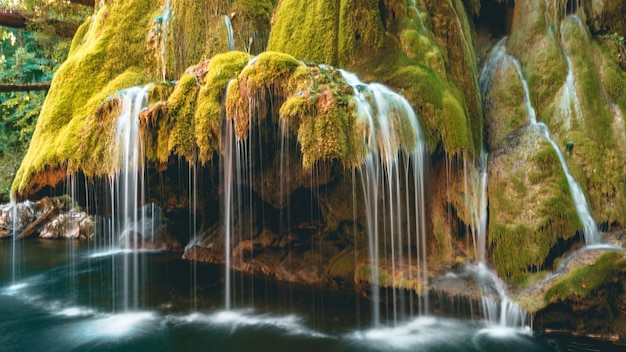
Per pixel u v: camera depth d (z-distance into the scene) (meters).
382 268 5.70
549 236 5.32
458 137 5.64
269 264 7.45
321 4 6.35
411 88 5.62
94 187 6.02
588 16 6.76
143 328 5.59
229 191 5.64
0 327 5.80
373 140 4.82
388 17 6.16
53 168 5.83
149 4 7.59
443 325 5.14
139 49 7.23
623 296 4.75
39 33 11.71
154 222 11.09
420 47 5.96
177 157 5.53
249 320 5.66
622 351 4.43
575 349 4.50
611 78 6.38
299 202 6.48
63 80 6.78
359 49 6.08
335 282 6.37
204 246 9.05
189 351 4.86
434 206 5.99
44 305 6.77
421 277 5.46
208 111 5.23
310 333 5.19
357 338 4.99
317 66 5.23
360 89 5.17
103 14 7.52
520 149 6.15
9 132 17.38
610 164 5.95
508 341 4.69
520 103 6.77
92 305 6.71
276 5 8.19
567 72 6.55
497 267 5.51
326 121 4.63
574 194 5.73
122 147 5.57
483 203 5.93
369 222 5.36
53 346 5.14
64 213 14.81
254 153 5.34
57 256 10.90
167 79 7.08
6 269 9.56
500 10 8.02
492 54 7.64
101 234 13.12
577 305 4.68
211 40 7.36
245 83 5.02
